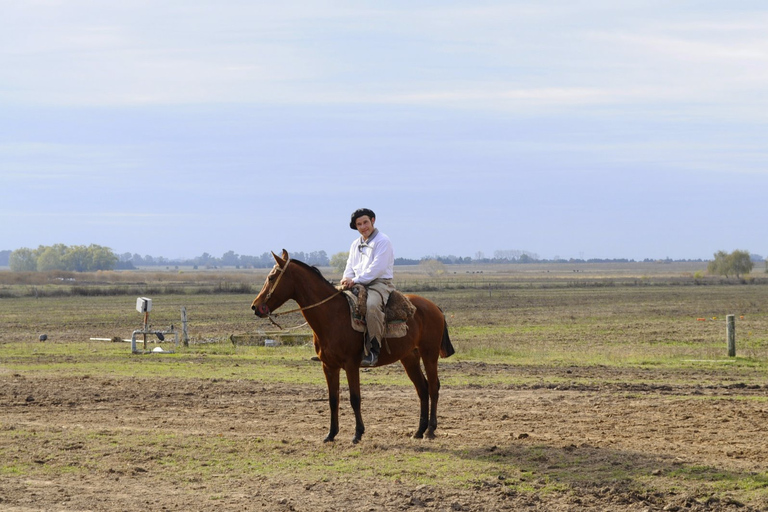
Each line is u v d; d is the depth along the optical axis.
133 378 17.61
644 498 7.99
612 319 41.56
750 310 48.22
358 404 10.79
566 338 30.33
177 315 47.16
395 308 10.79
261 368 19.80
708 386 16.12
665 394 15.12
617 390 15.67
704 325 36.59
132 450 10.19
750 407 13.36
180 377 17.83
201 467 9.38
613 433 11.27
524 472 8.98
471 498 8.05
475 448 10.24
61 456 9.87
